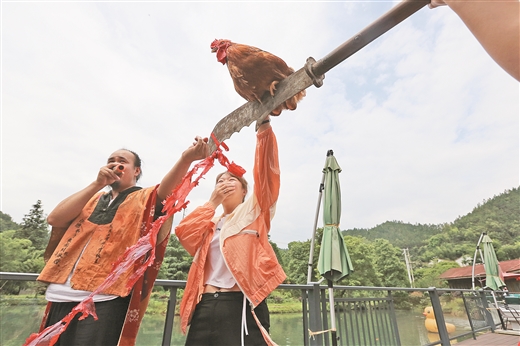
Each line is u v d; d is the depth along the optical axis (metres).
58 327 1.13
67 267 1.43
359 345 3.12
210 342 1.43
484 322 6.02
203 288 1.61
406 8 0.75
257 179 1.73
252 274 1.53
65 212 1.53
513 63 0.43
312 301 2.86
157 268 1.56
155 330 1.94
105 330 1.30
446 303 5.42
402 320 4.91
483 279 24.42
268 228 1.79
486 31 0.47
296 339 2.91
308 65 1.04
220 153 1.42
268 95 1.22
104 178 1.53
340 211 3.30
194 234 1.77
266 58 1.18
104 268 1.41
